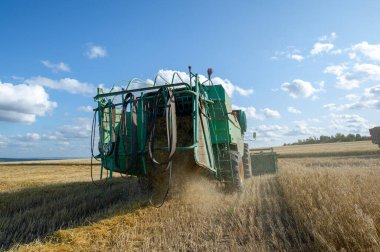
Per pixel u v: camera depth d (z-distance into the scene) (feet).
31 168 94.99
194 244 15.94
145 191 31.50
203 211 22.66
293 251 14.30
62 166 107.34
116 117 26.37
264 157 52.70
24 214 25.90
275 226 18.21
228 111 30.27
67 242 17.98
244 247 15.01
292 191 24.85
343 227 14.06
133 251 15.88
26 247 17.15
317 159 94.38
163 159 26.78
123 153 25.77
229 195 28.60
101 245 16.94
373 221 14.65
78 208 27.61
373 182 27.32
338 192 19.90
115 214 23.68
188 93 25.18
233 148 32.55
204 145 25.34
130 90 24.04
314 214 17.08
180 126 27.84
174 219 21.13
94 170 83.20
